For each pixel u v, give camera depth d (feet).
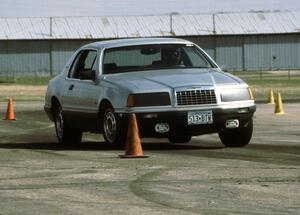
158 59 95.35
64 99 101.35
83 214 49.78
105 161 76.28
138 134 80.43
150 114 85.81
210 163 73.61
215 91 87.51
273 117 155.74
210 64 97.09
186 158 78.69
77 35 612.70
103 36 613.52
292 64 633.61
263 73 579.07
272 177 63.82
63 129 102.58
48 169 70.44
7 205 53.21
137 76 90.79
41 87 409.28
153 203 53.31
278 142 101.04
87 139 112.57
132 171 68.13
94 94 93.04
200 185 60.18
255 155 82.74
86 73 94.58
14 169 70.85
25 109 194.90
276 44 631.97
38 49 611.06
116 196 56.08
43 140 112.16
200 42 623.36
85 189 59.21
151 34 615.16
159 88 86.53
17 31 612.70
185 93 86.53
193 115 86.43
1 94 325.62
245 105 88.89
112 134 89.66
